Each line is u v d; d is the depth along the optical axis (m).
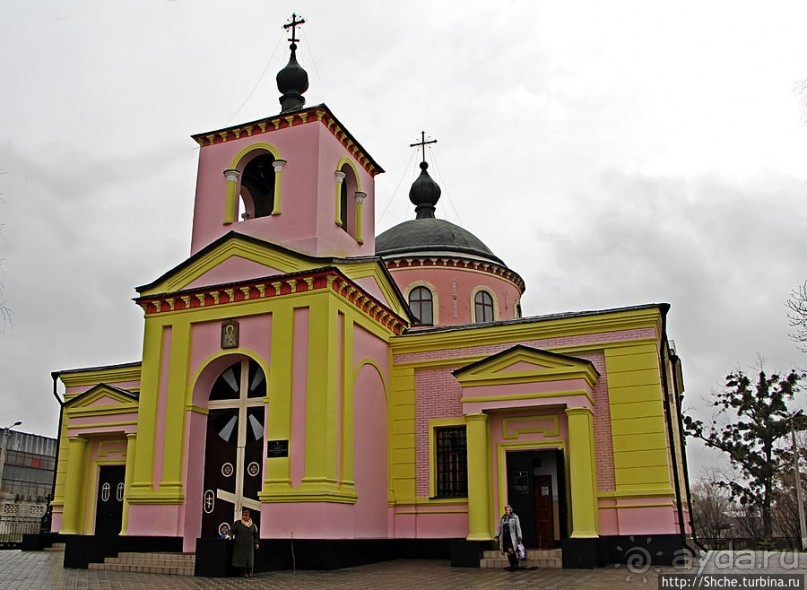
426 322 28.73
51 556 20.34
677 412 23.94
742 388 49.22
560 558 17.09
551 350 20.22
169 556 16.77
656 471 18.25
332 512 17.27
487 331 21.03
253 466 18.86
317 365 18.14
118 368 25.48
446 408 20.98
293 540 16.98
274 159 21.42
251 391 19.52
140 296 20.72
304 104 23.31
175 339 19.97
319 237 20.30
